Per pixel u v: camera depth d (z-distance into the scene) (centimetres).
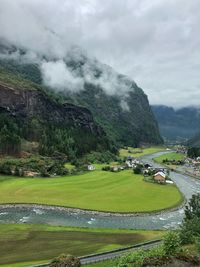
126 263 4950
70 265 5603
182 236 6962
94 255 8981
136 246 9875
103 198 17712
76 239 10844
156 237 11225
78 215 14912
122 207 16062
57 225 12900
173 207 16675
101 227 13012
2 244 10119
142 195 18838
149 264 4391
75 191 19062
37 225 12581
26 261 8669
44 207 15862
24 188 19138
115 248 9869
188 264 4353
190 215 10319
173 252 4700
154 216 15225
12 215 14500
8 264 8400
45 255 9200
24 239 10656
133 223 13950
